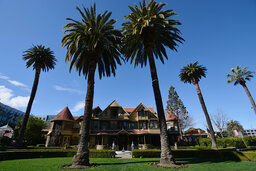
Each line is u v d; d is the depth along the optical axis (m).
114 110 35.19
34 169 9.33
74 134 35.16
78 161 11.01
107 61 18.28
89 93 13.77
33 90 26.42
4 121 76.44
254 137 32.41
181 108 43.09
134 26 14.77
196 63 32.50
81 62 17.53
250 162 12.89
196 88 30.91
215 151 16.62
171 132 33.94
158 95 13.65
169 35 16.70
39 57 28.45
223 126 44.66
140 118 33.53
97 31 15.12
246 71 34.81
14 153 15.66
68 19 14.94
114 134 30.34
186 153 17.69
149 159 15.02
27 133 34.34
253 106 32.31
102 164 11.80
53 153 18.03
